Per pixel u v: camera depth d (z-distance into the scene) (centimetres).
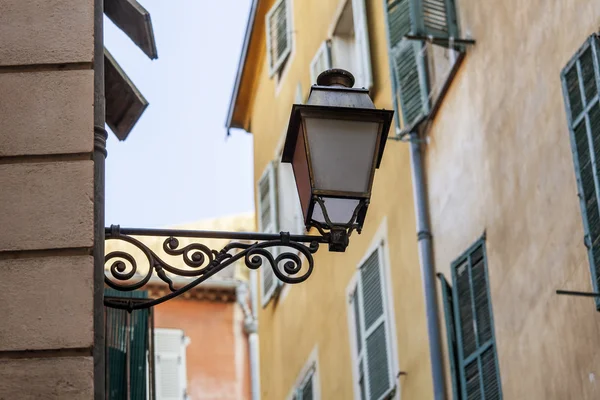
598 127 1155
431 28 1474
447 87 1519
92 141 889
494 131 1393
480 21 1440
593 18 1195
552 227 1249
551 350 1234
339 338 1855
